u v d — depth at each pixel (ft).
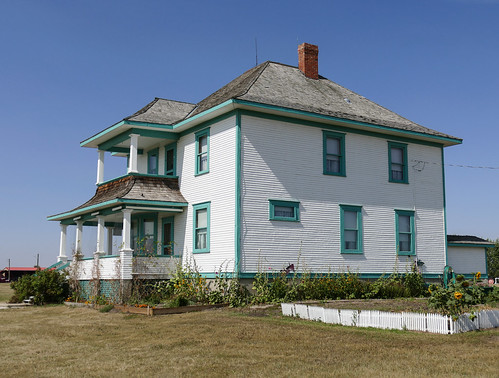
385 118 92.12
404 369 34.88
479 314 49.52
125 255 77.41
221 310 67.10
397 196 89.81
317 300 74.02
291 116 79.51
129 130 85.20
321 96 89.97
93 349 45.29
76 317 67.46
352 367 35.99
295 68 96.94
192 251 81.56
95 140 92.32
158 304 73.26
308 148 81.30
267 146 77.46
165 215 89.15
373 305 65.51
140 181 83.25
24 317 69.97
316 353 40.70
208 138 81.05
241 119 75.66
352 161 85.56
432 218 93.50
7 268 298.15
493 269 225.97
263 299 72.28
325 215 81.56
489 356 38.01
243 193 74.59
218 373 35.37
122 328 56.29
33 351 45.11
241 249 73.61
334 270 81.25
